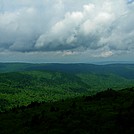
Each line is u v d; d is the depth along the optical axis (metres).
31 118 127.50
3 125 124.19
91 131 91.00
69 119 106.75
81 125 97.56
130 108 110.00
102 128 91.75
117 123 92.56
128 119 90.69
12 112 156.50
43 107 159.88
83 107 135.00
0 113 160.50
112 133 85.88
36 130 104.19
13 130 113.50
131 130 83.62
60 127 100.94
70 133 92.62
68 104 156.62
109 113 111.31
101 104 139.50
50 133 96.00
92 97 164.25
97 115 109.69
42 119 115.12
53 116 117.12
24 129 109.81
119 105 130.25
